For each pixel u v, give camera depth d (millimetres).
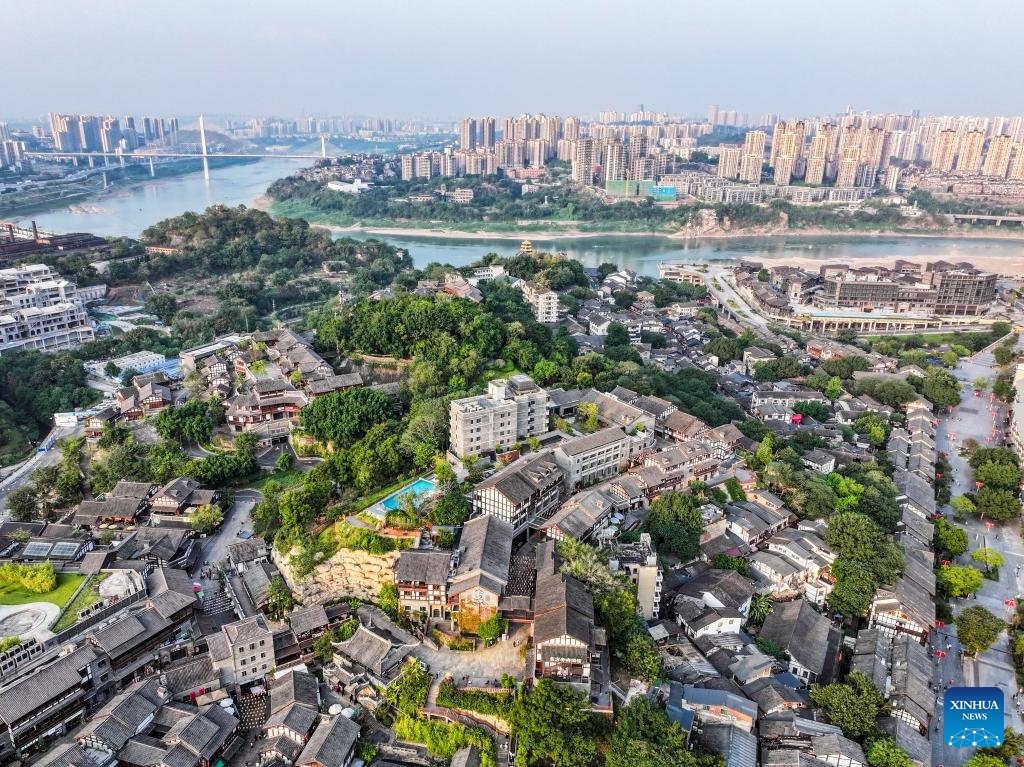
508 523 142625
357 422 183000
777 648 135750
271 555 154875
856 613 148250
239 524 172125
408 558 129750
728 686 122125
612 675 118188
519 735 104312
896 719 119438
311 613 133500
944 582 160625
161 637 132125
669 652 130250
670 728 106375
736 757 107312
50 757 104250
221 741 112312
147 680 121562
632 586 131875
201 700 121062
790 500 179125
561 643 109000
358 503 151750
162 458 186500
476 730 109500
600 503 150250
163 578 142625
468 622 125000
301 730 111312
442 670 118625
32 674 114188
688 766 101000
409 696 113688
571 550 131875
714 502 171875
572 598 118312
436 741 110312
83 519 167375
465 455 166000
